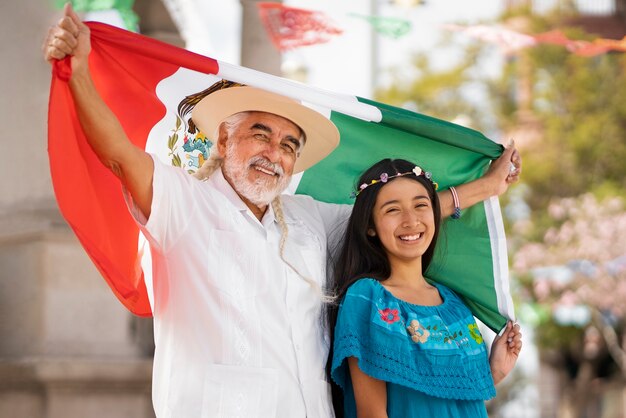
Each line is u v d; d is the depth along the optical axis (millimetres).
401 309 4309
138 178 3900
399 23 6473
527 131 20047
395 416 4184
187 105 4285
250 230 4180
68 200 3861
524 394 22562
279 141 4312
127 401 6715
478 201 4852
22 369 6449
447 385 4215
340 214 4719
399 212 4422
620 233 18719
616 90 19812
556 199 19781
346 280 4469
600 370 23219
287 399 4012
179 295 4016
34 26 6902
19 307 6770
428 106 20391
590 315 20453
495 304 4840
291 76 12469
